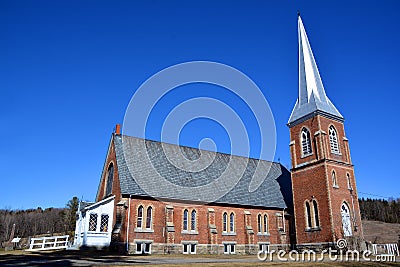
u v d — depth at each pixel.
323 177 44.09
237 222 47.28
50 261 23.78
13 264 21.55
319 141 45.69
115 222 38.66
